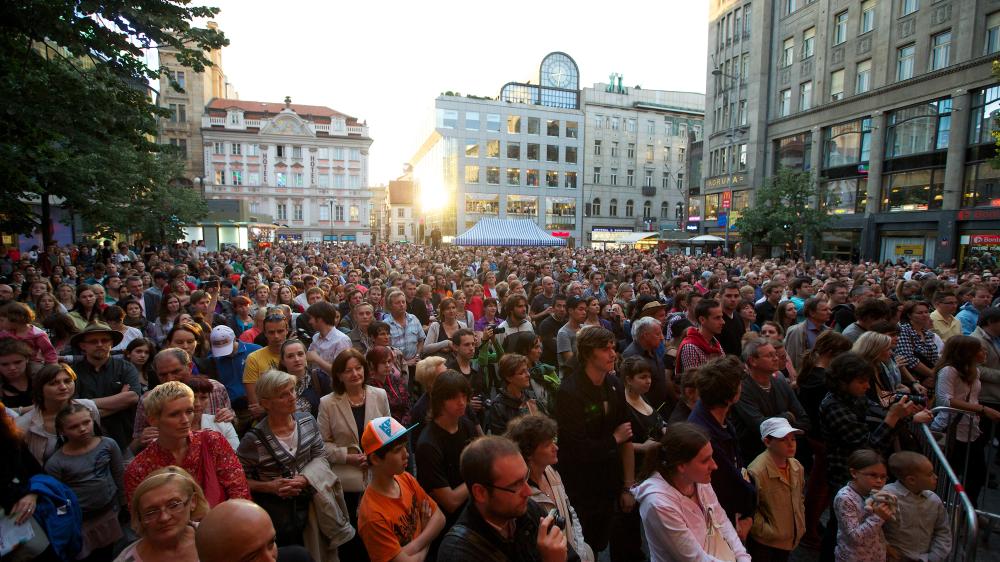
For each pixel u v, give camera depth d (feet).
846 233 99.50
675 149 225.97
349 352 12.48
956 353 14.64
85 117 27.45
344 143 221.66
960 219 77.71
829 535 11.41
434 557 11.26
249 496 9.85
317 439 11.25
